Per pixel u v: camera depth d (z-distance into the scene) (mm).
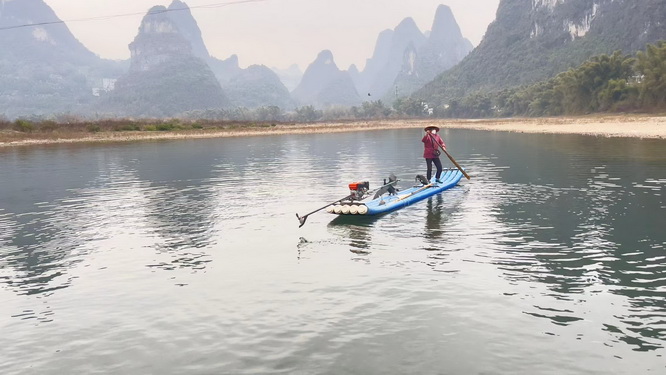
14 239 9625
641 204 11188
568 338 4902
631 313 5434
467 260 7465
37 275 7395
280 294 6316
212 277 7082
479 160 23031
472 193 13625
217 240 9211
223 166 23469
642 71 85625
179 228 10320
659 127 41281
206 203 13289
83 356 4867
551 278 6574
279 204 12922
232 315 5715
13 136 49781
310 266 7441
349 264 7477
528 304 5742
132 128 64375
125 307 6074
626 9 181750
